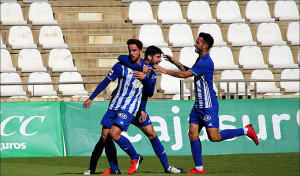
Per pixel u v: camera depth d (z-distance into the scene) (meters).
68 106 34.81
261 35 54.88
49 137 34.50
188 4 57.78
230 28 54.50
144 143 34.66
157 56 24.06
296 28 55.78
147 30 53.38
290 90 48.56
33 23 53.69
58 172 25.78
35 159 33.31
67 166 29.70
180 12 57.03
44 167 28.77
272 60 52.19
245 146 35.81
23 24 53.75
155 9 58.19
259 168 28.09
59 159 33.25
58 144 34.56
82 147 34.53
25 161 32.25
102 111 34.84
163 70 23.03
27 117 34.41
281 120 36.31
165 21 54.69
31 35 52.69
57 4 56.72
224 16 57.16
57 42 52.69
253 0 58.44
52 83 36.50
